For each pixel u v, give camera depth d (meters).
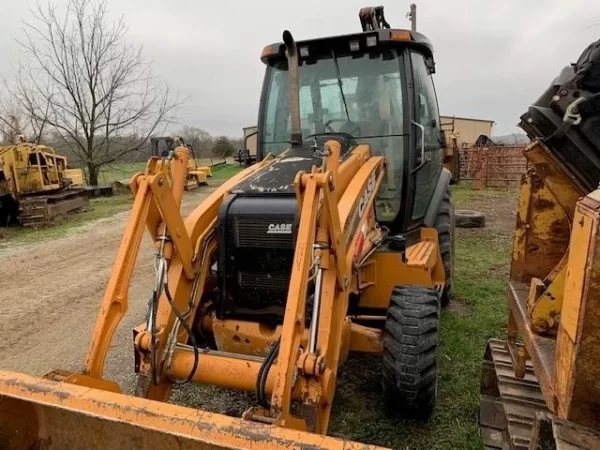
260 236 2.67
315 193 2.29
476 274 6.59
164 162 2.49
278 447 1.46
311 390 2.18
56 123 19.84
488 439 2.94
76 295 6.25
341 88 3.90
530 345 2.29
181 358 2.44
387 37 3.69
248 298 2.77
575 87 2.12
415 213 4.10
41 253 8.75
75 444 1.84
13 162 11.80
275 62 4.16
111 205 15.66
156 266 2.52
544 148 2.35
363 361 4.03
